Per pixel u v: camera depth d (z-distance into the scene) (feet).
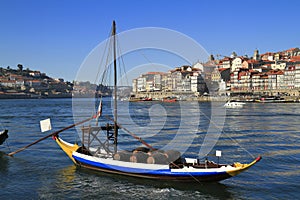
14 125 189.78
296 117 239.50
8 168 82.79
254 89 524.11
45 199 62.23
